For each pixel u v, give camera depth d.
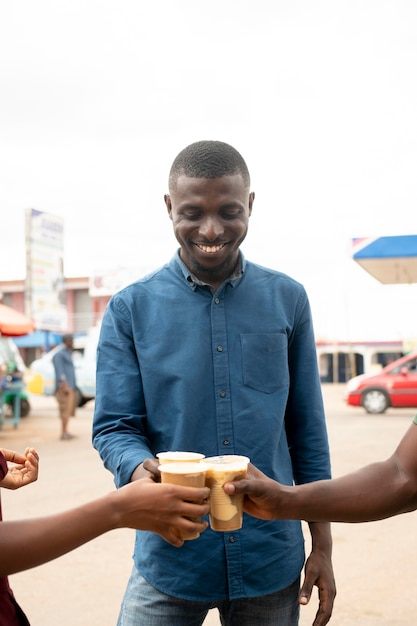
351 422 15.36
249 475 1.86
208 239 2.15
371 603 4.35
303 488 1.88
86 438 13.25
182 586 2.13
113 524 1.61
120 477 2.05
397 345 37.03
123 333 2.31
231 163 2.16
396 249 10.23
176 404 2.22
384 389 17.50
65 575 4.98
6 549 1.53
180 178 2.18
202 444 2.21
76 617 4.18
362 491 1.90
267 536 2.18
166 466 1.72
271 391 2.28
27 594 4.60
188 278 2.30
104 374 2.29
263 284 2.38
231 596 2.14
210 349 2.25
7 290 48.56
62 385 12.98
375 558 5.28
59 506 7.04
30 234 22.72
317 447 2.41
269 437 2.23
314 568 2.25
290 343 2.45
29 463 2.05
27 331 13.76
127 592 2.27
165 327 2.27
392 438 12.27
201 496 1.65
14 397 15.56
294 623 2.28
